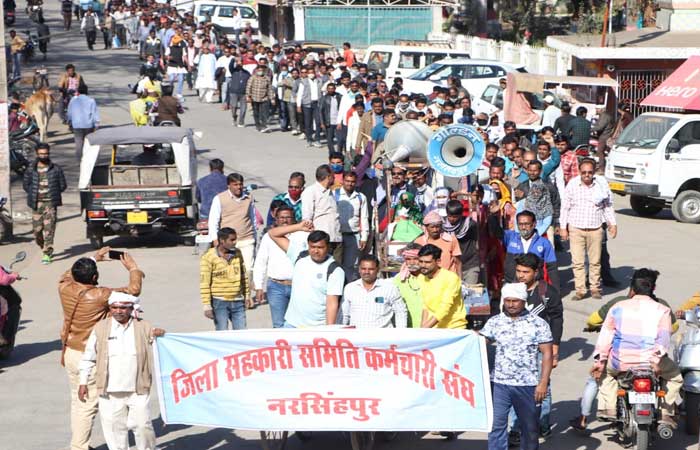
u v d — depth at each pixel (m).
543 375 9.18
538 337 9.16
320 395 9.29
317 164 27.98
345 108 27.30
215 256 11.88
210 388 9.34
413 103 24.66
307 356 9.28
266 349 9.29
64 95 33.81
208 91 39.47
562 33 47.59
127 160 21.31
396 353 9.24
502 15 48.56
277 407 9.30
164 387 9.35
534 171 15.30
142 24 48.91
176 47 38.97
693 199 22.33
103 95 40.00
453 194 12.74
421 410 9.25
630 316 9.82
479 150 12.55
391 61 36.16
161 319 14.78
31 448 10.16
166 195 19.39
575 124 24.03
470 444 10.36
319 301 10.47
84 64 48.16
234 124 34.78
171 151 20.98
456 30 48.22
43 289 17.00
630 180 22.80
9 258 19.31
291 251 11.97
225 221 14.82
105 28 54.41
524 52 37.56
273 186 24.94
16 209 23.59
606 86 26.56
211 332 9.38
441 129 12.56
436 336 9.20
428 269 10.17
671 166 22.28
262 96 33.25
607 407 10.08
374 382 9.27
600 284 16.02
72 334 9.77
